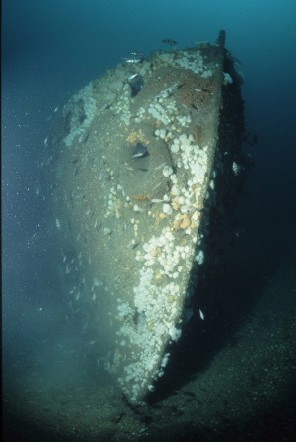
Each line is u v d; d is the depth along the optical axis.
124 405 3.68
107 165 4.17
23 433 3.06
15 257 6.04
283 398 3.25
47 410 3.51
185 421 3.38
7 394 3.65
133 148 4.00
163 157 3.62
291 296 4.95
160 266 3.64
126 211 3.96
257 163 10.20
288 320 4.39
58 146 4.83
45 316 5.67
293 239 6.74
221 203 3.79
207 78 3.65
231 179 3.91
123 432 3.31
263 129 12.77
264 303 5.09
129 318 3.90
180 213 3.55
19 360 4.55
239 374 3.85
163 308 3.58
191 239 3.47
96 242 4.30
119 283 4.01
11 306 5.93
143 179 3.76
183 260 3.51
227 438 3.02
